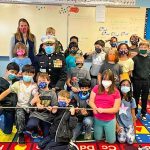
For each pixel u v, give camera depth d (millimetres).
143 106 3941
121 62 3639
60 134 2730
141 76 3738
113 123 3096
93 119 3234
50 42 3564
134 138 3205
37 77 3254
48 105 3066
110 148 3020
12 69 3221
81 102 3262
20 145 3014
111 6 5484
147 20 5602
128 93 3291
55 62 3562
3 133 3328
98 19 5453
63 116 2797
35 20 5523
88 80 3334
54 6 5480
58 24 5582
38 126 3076
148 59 3766
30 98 3174
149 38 5641
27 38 3830
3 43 5562
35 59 3658
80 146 3037
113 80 3084
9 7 5414
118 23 5594
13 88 3154
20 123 3074
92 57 3928
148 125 3768
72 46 3973
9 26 5500
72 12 5527
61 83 3557
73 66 3822
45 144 2816
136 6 5500
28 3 5422
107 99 3068
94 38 5672
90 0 5367
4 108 3131
